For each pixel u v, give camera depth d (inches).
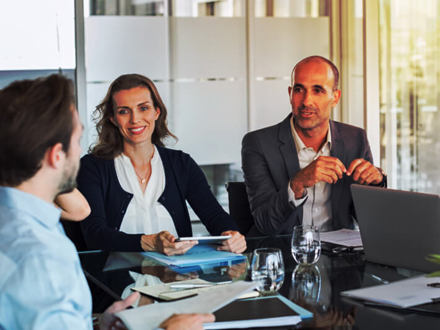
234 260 86.4
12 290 43.4
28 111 46.7
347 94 201.6
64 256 46.1
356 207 83.4
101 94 180.2
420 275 75.2
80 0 176.2
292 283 73.4
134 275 79.4
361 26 198.7
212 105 190.4
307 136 115.6
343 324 59.4
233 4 189.8
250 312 61.1
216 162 192.1
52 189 49.1
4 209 46.4
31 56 174.9
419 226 76.5
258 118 195.0
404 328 58.2
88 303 48.2
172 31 185.0
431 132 192.5
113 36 179.9
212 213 109.7
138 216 106.5
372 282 73.9
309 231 80.4
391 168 198.4
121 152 108.8
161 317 58.1
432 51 190.7
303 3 196.2
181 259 85.7
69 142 48.6
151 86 109.1
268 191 114.3
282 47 195.5
